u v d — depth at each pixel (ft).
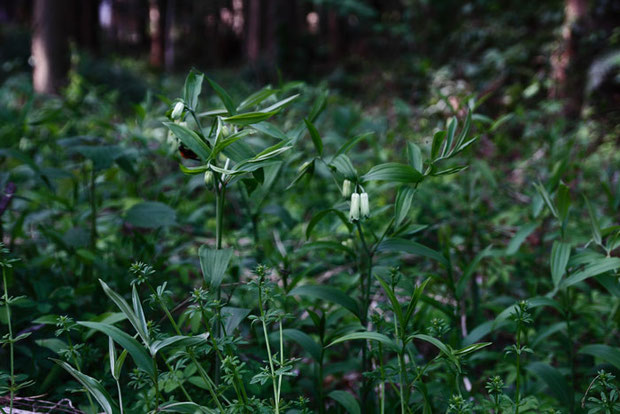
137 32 51.47
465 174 5.57
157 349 2.65
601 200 5.74
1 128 4.98
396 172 3.02
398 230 3.30
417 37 18.22
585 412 3.28
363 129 6.86
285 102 2.85
